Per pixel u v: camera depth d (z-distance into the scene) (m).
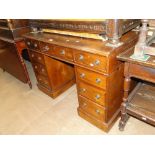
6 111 2.21
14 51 2.25
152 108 1.44
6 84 2.88
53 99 2.32
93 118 1.75
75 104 2.17
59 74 2.26
